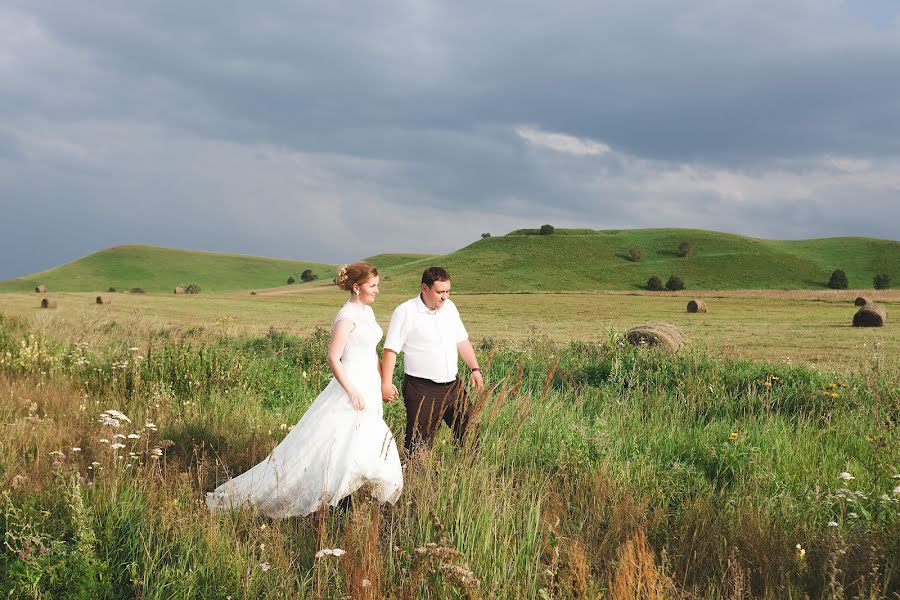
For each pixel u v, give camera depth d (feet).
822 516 13.85
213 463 17.66
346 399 14.87
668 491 15.51
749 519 13.15
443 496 12.37
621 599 9.42
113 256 515.50
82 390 26.40
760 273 355.15
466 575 9.13
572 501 14.73
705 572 11.55
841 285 330.75
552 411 21.85
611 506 14.07
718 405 26.86
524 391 29.19
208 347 37.17
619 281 349.41
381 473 14.37
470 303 184.75
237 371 30.01
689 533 13.03
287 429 20.47
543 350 41.29
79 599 9.75
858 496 13.89
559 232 467.11
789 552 11.78
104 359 33.55
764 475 16.15
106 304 158.40
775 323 109.70
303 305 176.45
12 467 14.92
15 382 27.50
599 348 40.37
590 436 18.11
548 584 9.45
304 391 29.17
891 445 17.83
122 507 12.60
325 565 10.66
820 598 10.57
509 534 11.29
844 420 22.53
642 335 54.80
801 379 30.63
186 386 28.17
